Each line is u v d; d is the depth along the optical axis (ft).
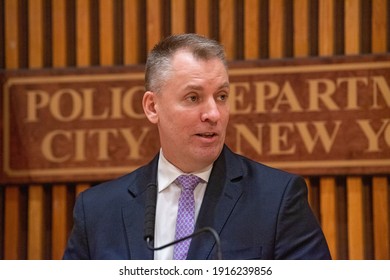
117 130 25.05
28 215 25.91
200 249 14.88
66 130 25.36
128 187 16.34
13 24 26.05
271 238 14.90
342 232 24.54
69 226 25.88
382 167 23.71
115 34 25.86
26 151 25.57
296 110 24.12
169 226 15.56
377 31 24.22
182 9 25.22
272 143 24.18
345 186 24.54
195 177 15.70
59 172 25.36
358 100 23.88
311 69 24.06
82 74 25.29
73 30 26.13
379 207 24.11
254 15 24.79
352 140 23.89
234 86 24.41
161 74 15.34
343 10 24.64
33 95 25.52
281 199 15.20
